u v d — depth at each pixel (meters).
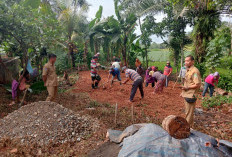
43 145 3.55
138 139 2.63
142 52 14.62
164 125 2.94
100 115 5.04
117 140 3.47
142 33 13.08
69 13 13.00
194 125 4.66
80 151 3.42
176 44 11.50
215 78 6.83
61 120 4.08
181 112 5.58
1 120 4.24
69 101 6.34
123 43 14.17
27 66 6.36
